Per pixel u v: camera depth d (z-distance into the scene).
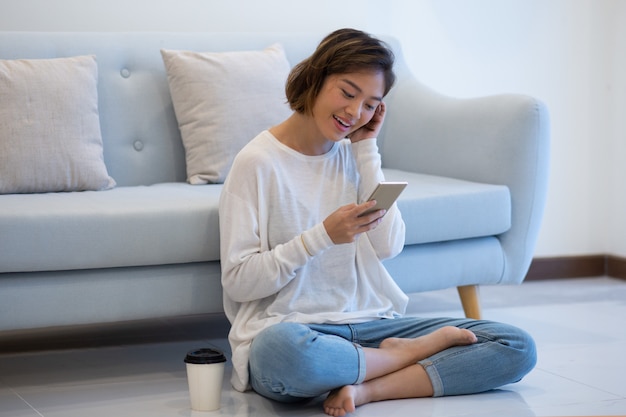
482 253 2.74
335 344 1.98
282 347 1.93
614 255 3.94
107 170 2.87
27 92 2.63
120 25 3.25
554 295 3.52
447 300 3.45
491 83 3.78
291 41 3.19
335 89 2.00
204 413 2.02
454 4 3.70
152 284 2.29
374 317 2.19
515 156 2.76
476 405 2.05
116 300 2.26
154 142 2.95
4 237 2.12
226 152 2.85
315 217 2.13
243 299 2.10
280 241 2.10
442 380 2.10
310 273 2.12
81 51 2.89
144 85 2.96
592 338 2.76
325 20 3.53
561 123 3.88
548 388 2.21
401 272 2.59
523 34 3.80
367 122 2.14
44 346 2.72
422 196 2.58
